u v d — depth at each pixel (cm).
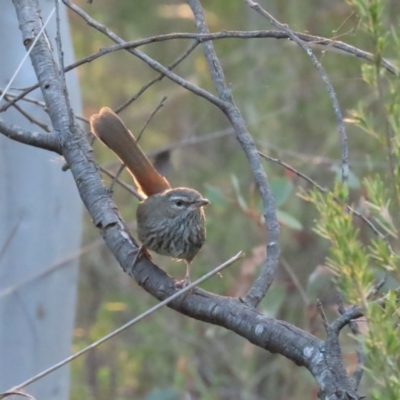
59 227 1088
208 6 1912
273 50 1788
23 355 1098
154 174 880
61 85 745
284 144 1627
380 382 443
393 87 480
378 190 486
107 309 1568
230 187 1633
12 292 1079
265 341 555
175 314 1617
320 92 1675
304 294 1058
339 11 1623
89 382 1512
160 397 1230
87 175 713
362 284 453
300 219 1419
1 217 1067
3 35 1027
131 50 757
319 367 513
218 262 1583
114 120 862
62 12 1026
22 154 1059
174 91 1822
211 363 1472
